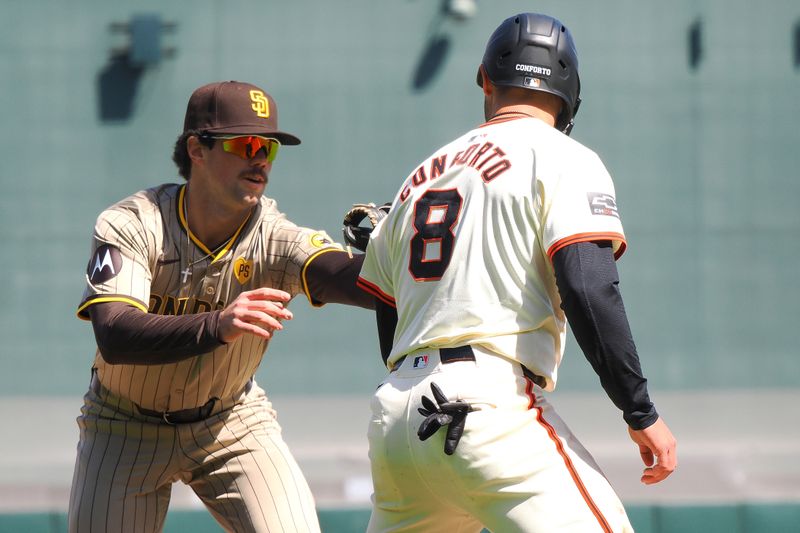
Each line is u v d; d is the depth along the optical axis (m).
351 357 42.84
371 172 43.84
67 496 34.78
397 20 44.03
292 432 40.56
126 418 11.17
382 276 9.69
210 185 10.52
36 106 43.47
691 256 44.03
